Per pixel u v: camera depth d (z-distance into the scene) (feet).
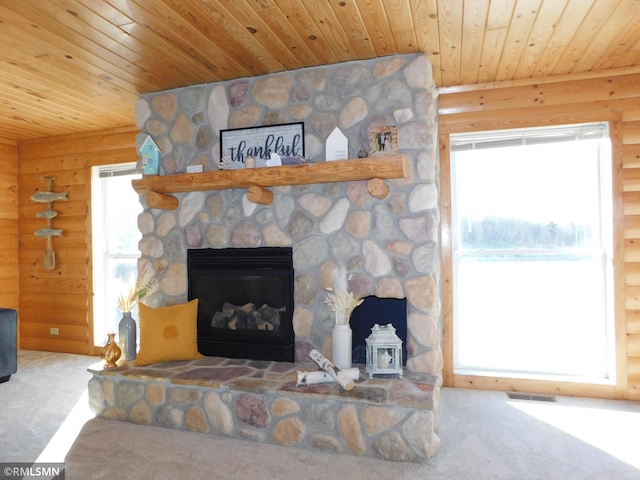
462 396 10.75
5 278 16.33
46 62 9.70
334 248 9.84
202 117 11.07
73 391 11.51
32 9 7.42
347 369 8.62
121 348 10.46
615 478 7.07
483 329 11.89
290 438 8.19
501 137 11.49
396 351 8.75
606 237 10.85
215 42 8.73
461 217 11.96
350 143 9.78
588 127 10.90
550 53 9.48
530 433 8.66
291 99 10.30
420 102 9.28
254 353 10.33
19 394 11.28
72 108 12.96
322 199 9.98
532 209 11.49
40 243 16.33
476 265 11.92
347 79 9.86
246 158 9.86
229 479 7.04
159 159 11.16
